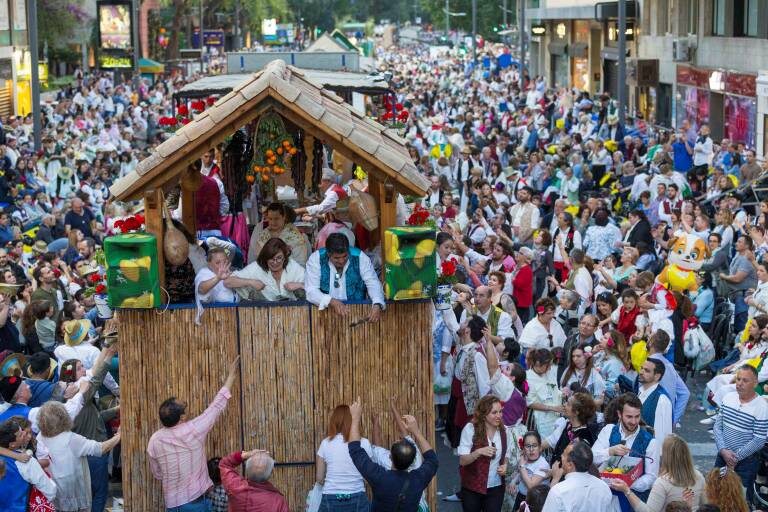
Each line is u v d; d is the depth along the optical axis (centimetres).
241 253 1290
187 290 1116
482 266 1859
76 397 1218
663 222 2198
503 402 1248
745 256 1820
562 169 3050
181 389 1089
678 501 1001
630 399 1138
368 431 1105
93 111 4919
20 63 5631
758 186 2738
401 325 1095
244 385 1095
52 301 1728
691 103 4512
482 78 7881
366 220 1134
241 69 2325
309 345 1092
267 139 1081
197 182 1219
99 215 2909
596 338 1462
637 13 5316
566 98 5009
